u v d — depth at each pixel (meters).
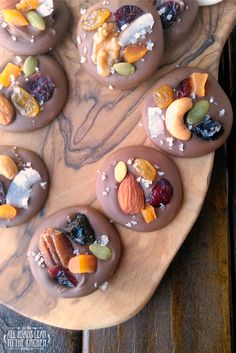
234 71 0.31
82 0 0.28
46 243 0.26
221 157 0.30
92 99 0.28
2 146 0.28
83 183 0.28
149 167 0.26
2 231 0.28
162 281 0.30
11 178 0.27
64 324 0.27
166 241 0.27
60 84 0.27
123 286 0.27
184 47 0.27
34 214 0.27
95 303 0.27
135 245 0.27
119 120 0.28
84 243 0.26
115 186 0.26
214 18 0.27
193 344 0.29
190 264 0.30
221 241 0.30
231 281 0.30
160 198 0.26
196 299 0.30
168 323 0.30
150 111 0.27
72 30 0.28
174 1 0.27
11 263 0.28
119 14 0.26
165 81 0.27
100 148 0.28
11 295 0.27
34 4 0.27
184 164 0.27
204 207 0.30
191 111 0.26
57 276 0.26
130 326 0.30
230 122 0.27
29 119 0.27
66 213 0.27
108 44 0.26
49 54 0.28
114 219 0.27
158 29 0.26
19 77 0.27
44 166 0.28
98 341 0.30
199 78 0.26
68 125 0.28
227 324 0.29
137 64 0.26
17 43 0.27
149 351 0.30
